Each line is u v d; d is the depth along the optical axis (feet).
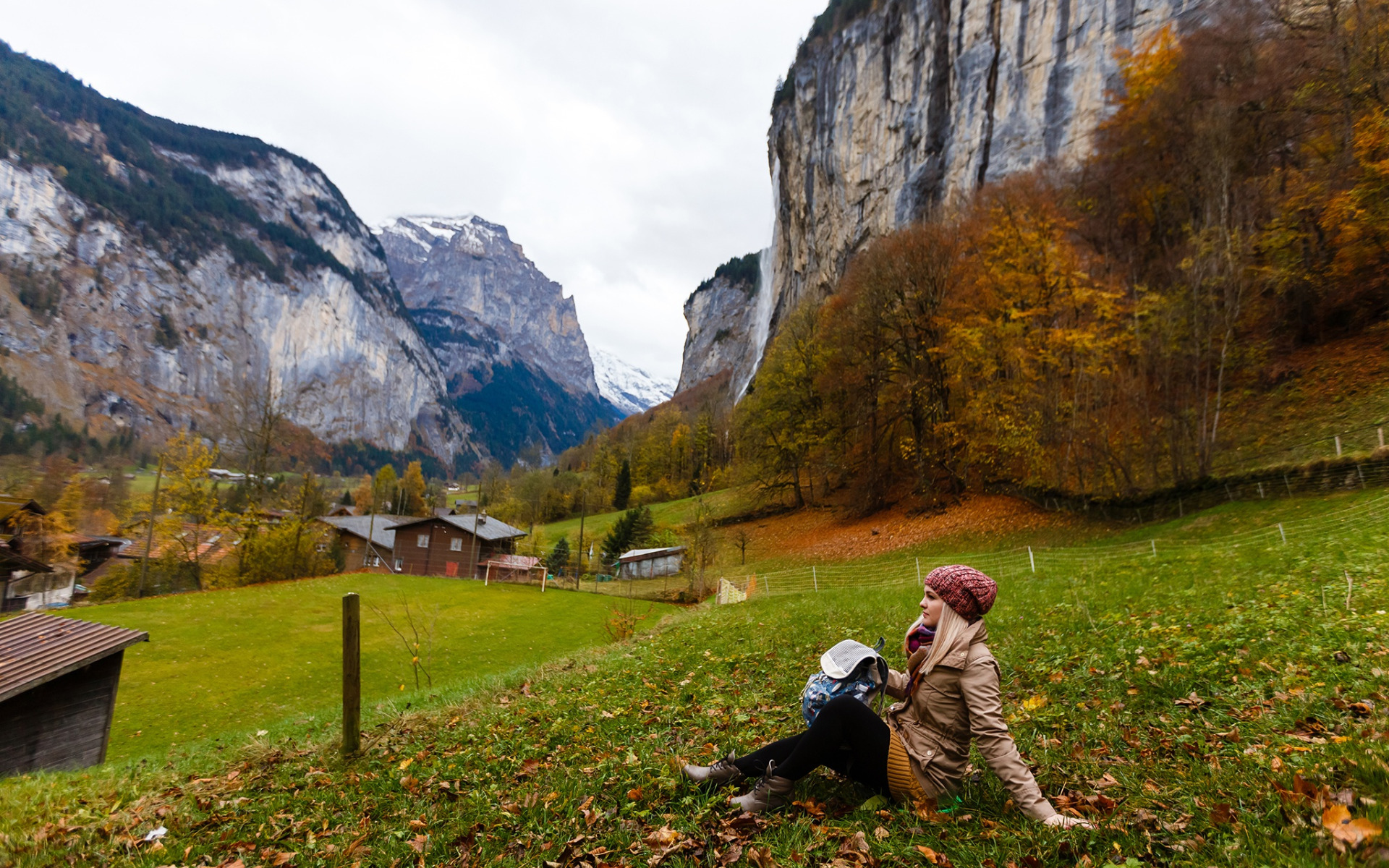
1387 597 24.90
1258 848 8.95
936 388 158.10
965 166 338.54
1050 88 302.45
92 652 42.73
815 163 460.96
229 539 201.67
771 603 72.64
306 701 77.00
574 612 133.08
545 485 379.35
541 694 32.63
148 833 18.60
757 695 24.39
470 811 16.16
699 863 11.59
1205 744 13.65
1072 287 117.08
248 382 205.16
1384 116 106.93
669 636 53.83
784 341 217.77
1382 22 113.80
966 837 10.79
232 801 21.15
